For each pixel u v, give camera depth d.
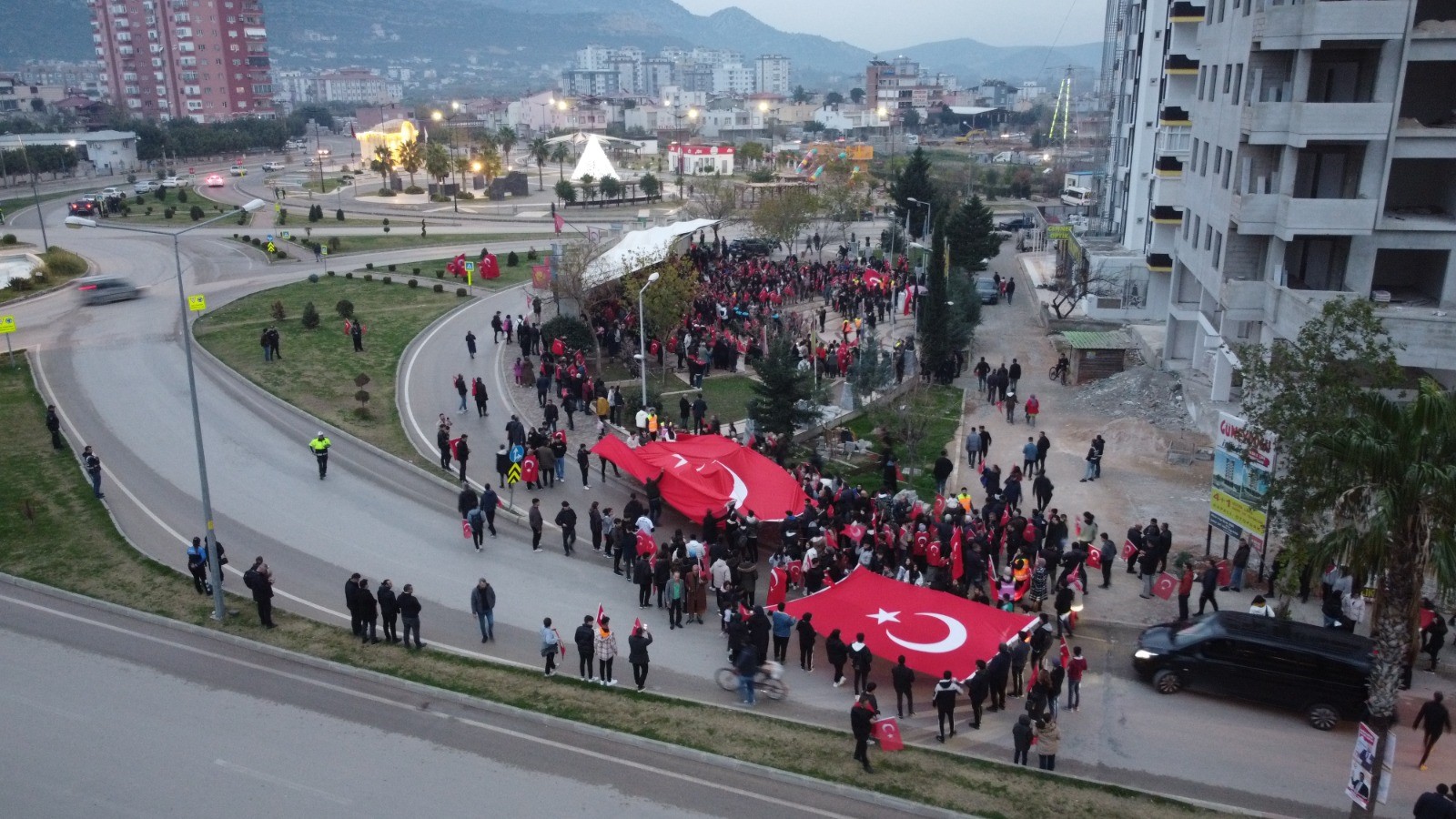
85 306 59.06
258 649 23.70
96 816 17.58
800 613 23.38
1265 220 35.62
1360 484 16.86
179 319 55.75
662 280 47.09
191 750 19.59
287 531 30.84
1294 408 23.20
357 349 50.22
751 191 97.19
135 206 102.62
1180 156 57.22
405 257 79.81
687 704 21.53
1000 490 31.55
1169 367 46.50
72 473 34.50
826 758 19.30
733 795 18.23
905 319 60.97
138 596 26.39
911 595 23.52
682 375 47.84
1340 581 23.92
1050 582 26.72
